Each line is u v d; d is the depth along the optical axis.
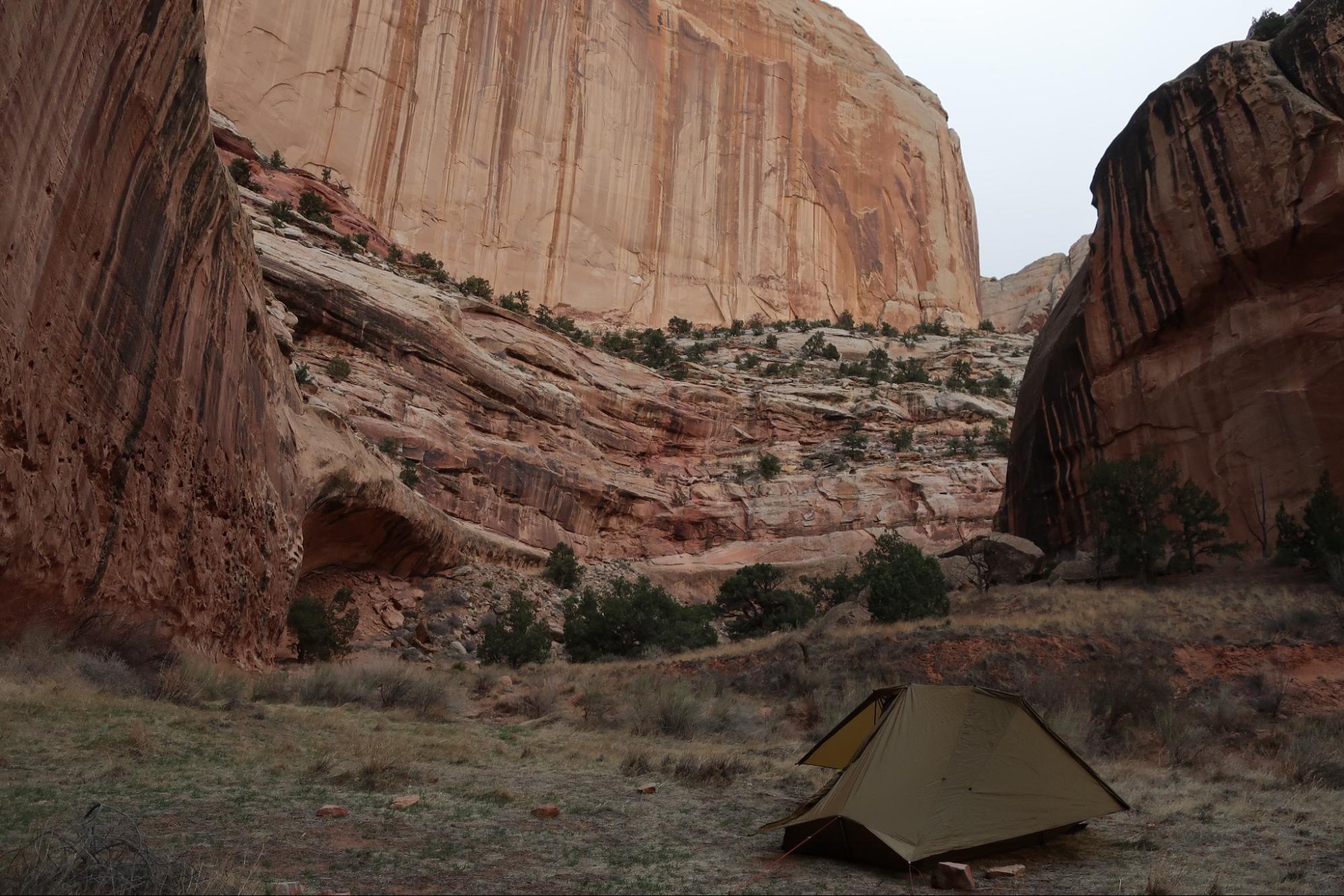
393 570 40.28
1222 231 30.45
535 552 56.22
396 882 5.30
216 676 14.33
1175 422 31.98
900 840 6.27
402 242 101.31
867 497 73.75
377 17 105.75
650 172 131.25
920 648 21.28
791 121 150.75
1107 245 35.81
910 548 34.09
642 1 141.00
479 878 5.53
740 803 8.70
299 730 11.55
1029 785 7.11
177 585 16.55
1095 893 5.65
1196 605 23.48
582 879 5.66
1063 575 31.55
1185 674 18.66
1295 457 27.98
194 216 16.08
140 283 13.75
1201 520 28.45
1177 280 32.06
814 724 16.17
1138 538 29.12
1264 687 17.30
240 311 19.75
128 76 12.40
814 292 140.62
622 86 132.50
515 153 116.00
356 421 49.75
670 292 126.50
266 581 22.64
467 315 68.56
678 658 24.58
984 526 72.25
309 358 51.38
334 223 78.94
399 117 105.31
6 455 10.16
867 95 165.50
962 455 80.44
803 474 76.81
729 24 153.88
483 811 7.61
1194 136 31.72
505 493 58.56
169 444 15.71
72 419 11.93
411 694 16.30
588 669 24.42
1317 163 27.67
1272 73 29.42
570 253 118.06
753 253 136.75
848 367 98.25
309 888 5.05
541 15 124.06
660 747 12.92
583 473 65.81
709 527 72.62
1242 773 11.55
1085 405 36.44
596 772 10.36
